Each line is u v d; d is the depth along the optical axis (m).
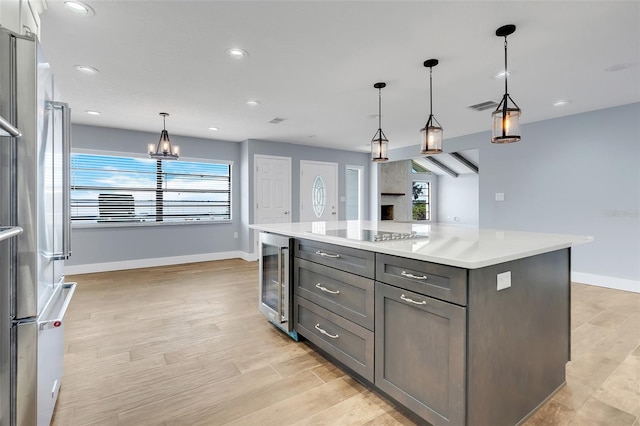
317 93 3.57
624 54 2.65
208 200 6.14
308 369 2.20
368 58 2.72
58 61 2.77
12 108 1.16
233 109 4.18
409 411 1.74
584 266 4.37
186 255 5.88
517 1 1.96
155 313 3.27
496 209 5.21
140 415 1.73
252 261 6.02
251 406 1.81
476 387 1.40
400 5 2.00
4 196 1.16
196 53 2.63
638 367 2.19
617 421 1.66
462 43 2.46
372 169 7.76
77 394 1.91
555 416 1.70
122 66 2.87
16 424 1.19
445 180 11.54
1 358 1.17
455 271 1.40
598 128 4.20
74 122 4.83
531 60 2.76
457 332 1.39
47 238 1.39
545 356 1.80
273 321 2.81
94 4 1.98
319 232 2.46
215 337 2.71
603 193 4.17
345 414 1.73
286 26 2.24
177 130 5.38
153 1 1.95
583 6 2.01
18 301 1.20
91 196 5.12
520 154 4.93
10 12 1.34
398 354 1.68
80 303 3.56
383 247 1.72
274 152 6.37
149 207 5.58
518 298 1.61
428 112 4.29
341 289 2.08
